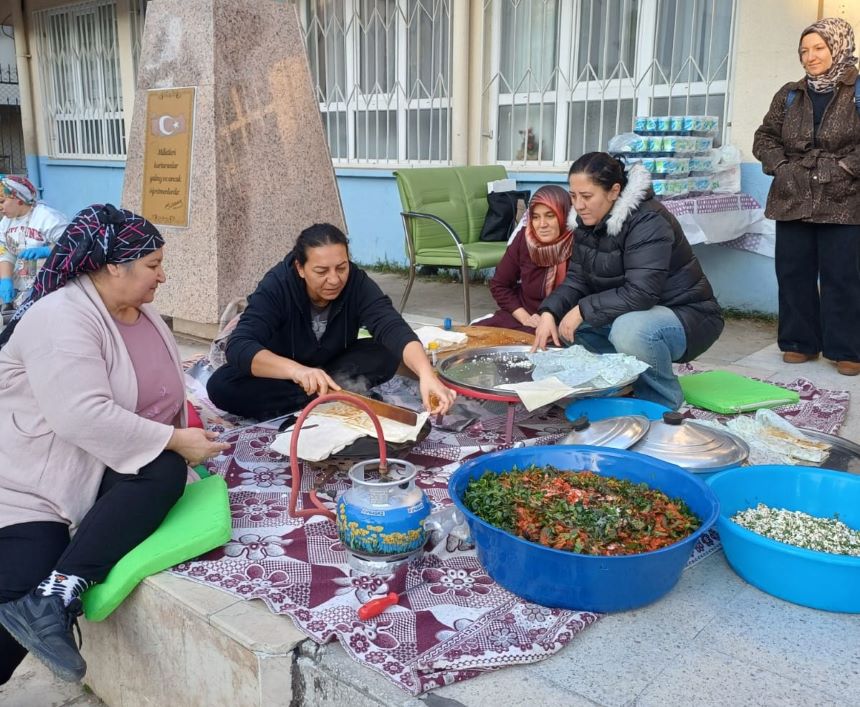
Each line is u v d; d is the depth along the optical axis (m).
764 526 2.24
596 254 3.44
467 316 5.24
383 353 3.49
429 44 7.39
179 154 4.73
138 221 2.17
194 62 4.64
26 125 11.63
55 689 2.43
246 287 4.82
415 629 1.93
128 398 2.23
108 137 10.70
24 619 1.95
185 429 2.30
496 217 5.72
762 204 5.50
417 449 3.00
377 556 2.11
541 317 3.50
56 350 2.05
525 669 1.83
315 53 8.41
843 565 1.95
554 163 6.79
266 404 3.36
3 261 4.54
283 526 2.44
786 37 5.21
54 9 10.83
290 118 4.93
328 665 1.83
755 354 4.70
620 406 3.11
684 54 5.86
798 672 1.82
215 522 2.29
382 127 8.00
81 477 2.17
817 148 4.04
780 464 2.57
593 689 1.76
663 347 3.29
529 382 2.91
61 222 4.63
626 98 6.24
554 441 3.08
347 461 2.64
